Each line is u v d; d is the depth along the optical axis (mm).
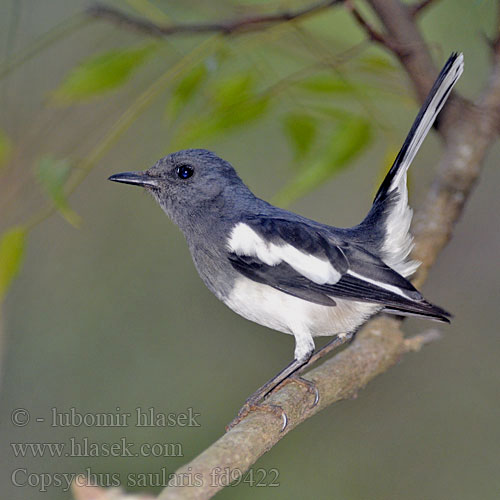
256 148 11797
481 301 12680
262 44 8133
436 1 8094
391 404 12352
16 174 10766
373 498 11703
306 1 8273
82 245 13383
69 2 11961
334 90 7918
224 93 7762
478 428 12008
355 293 7828
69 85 7379
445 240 8773
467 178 8875
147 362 12969
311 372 7457
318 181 7602
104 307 13188
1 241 7254
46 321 12984
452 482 11695
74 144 11766
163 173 8750
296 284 7969
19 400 12375
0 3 11797
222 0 8641
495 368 12328
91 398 12555
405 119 9781
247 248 8172
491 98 9000
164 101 12484
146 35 8555
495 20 8930
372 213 8430
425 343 8078
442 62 8320
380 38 7852
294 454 12055
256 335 13320
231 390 12867
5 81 11555
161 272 13539
